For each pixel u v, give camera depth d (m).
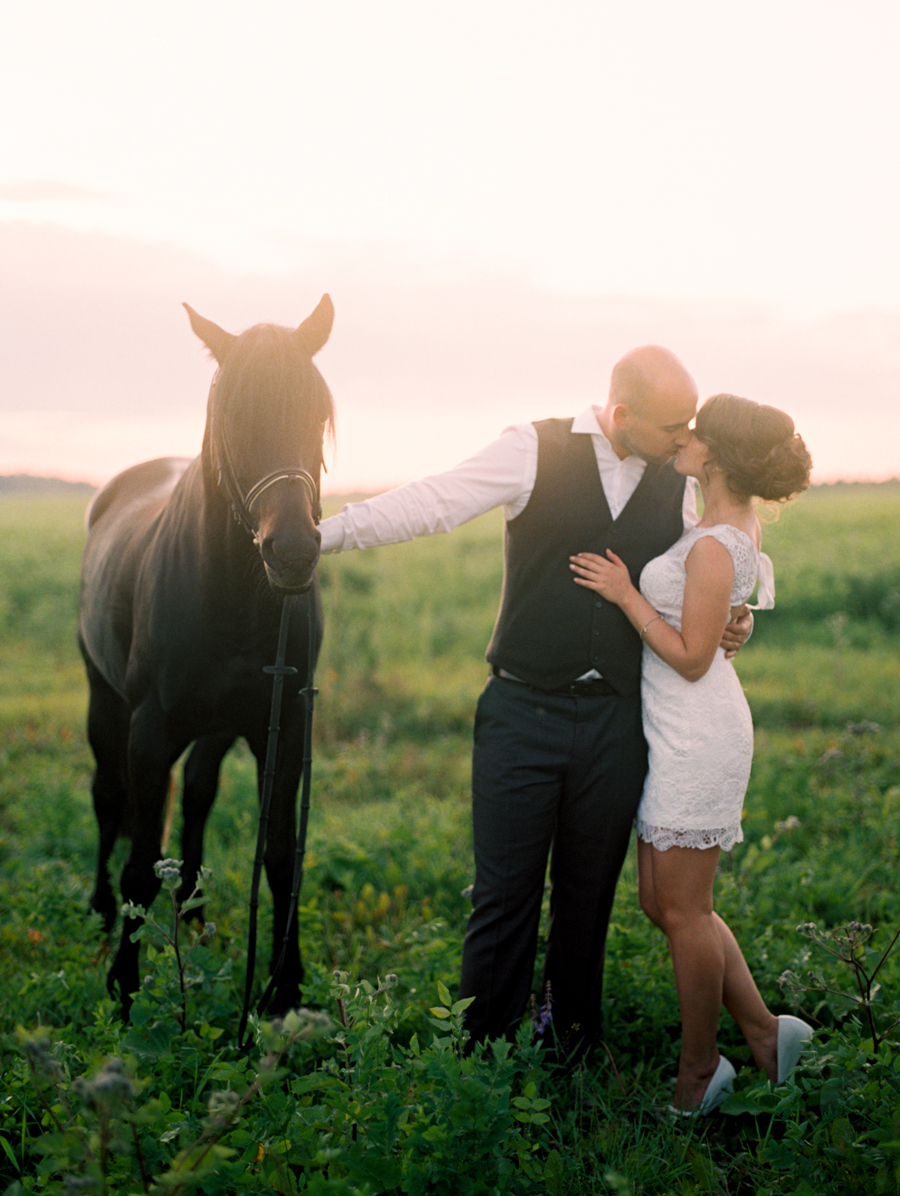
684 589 2.36
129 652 3.39
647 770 2.51
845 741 6.13
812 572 12.73
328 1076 1.97
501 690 2.53
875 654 9.31
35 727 7.21
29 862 4.35
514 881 2.48
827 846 4.24
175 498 3.04
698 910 2.44
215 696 2.88
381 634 9.80
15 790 5.68
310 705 2.54
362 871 4.07
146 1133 1.85
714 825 2.38
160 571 2.93
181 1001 2.36
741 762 2.42
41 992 2.87
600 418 2.50
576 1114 2.37
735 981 2.50
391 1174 1.76
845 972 2.82
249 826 4.77
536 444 2.47
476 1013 2.53
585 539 2.45
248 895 3.77
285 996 2.88
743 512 2.44
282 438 2.33
